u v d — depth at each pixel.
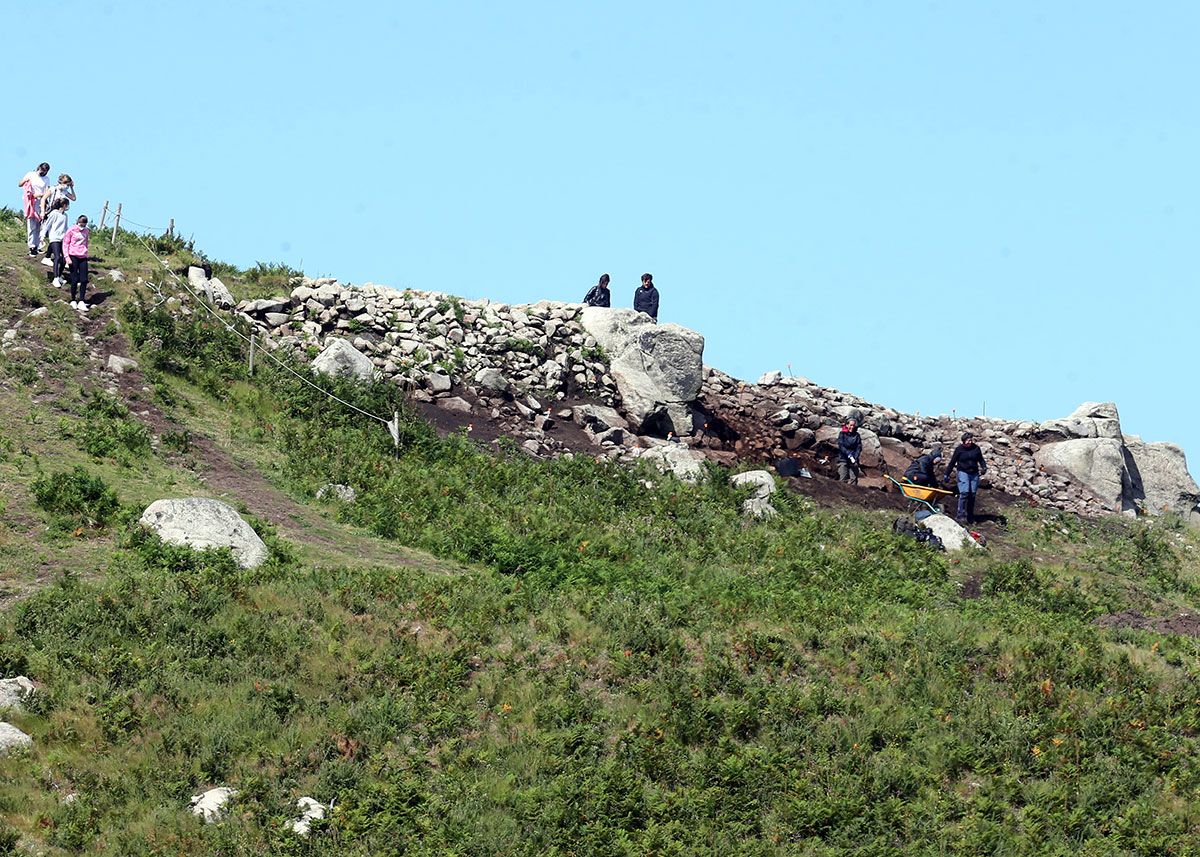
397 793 66.00
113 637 75.75
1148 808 72.00
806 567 106.06
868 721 77.25
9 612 77.38
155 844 61.44
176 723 69.50
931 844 67.81
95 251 131.00
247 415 114.25
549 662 79.62
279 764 67.75
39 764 65.88
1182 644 97.06
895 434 146.75
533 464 118.19
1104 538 132.50
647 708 75.50
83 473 93.62
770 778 71.12
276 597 82.12
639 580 97.31
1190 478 153.25
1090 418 152.50
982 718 78.94
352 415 118.31
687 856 64.75
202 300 127.06
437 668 76.62
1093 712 81.56
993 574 111.06
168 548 86.88
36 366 109.88
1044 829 69.88
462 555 97.62
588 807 67.06
